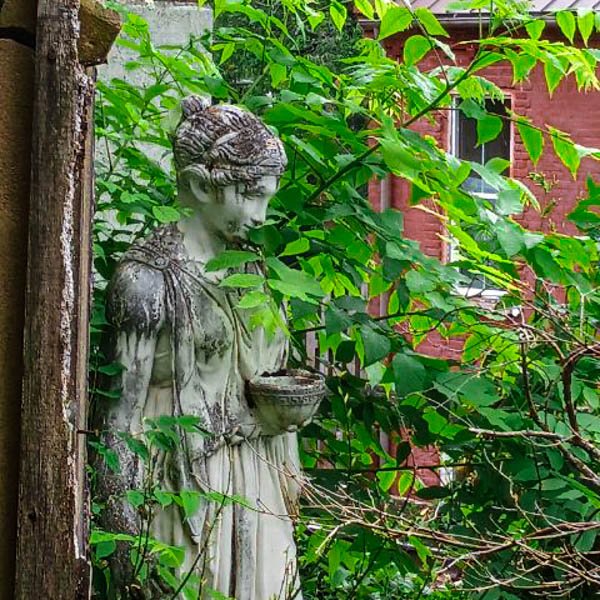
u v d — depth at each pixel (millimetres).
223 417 4191
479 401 4883
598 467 5172
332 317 4820
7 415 2695
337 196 5082
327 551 5582
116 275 4109
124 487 4031
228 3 5332
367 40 5879
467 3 5105
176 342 4102
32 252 2654
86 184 2992
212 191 4109
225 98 5328
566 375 4434
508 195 5098
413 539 4879
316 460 5785
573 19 5082
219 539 4160
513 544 4262
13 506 2697
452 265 5262
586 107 14758
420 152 4992
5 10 2709
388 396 5457
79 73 2693
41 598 2639
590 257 5324
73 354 2717
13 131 2707
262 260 4168
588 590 4973
